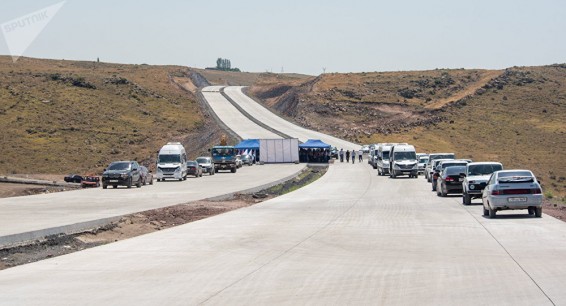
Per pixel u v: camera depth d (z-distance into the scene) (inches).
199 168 4298.7
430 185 3184.1
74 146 6259.8
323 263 987.3
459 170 2404.0
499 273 879.1
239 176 4215.1
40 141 6254.9
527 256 1026.1
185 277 879.7
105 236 1475.1
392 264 970.1
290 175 4119.1
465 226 1465.3
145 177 3393.2
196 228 1499.8
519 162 6274.6
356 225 1518.2
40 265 1007.6
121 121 7564.0
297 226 1512.1
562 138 7618.1
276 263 991.6
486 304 693.9
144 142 6855.3
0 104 7150.6
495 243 1182.3
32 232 1333.7
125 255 1097.4
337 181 3572.8
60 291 794.2
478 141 7623.0
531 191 1605.6
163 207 2026.3
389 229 1429.6
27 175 4591.5
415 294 751.7
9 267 1040.8
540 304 687.1
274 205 2117.4
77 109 7632.9
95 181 3656.5
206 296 753.0
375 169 4879.4
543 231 1352.1
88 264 1008.9
